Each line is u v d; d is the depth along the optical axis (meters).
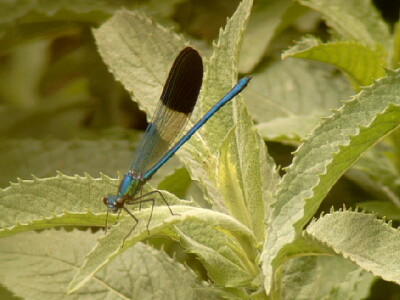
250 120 0.98
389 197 1.08
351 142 0.94
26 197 0.98
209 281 1.00
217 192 0.99
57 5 1.10
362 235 0.96
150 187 0.99
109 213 0.96
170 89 1.00
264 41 1.11
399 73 0.96
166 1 1.12
